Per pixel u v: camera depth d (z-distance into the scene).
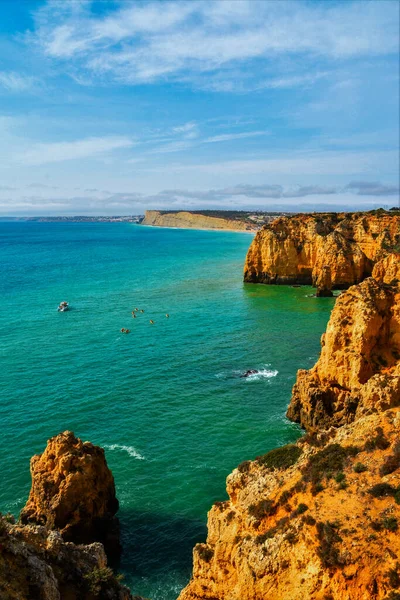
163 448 48.16
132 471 44.19
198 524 37.78
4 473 43.44
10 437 49.66
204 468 44.78
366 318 51.38
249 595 21.73
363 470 23.70
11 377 65.88
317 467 25.05
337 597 19.06
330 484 23.56
